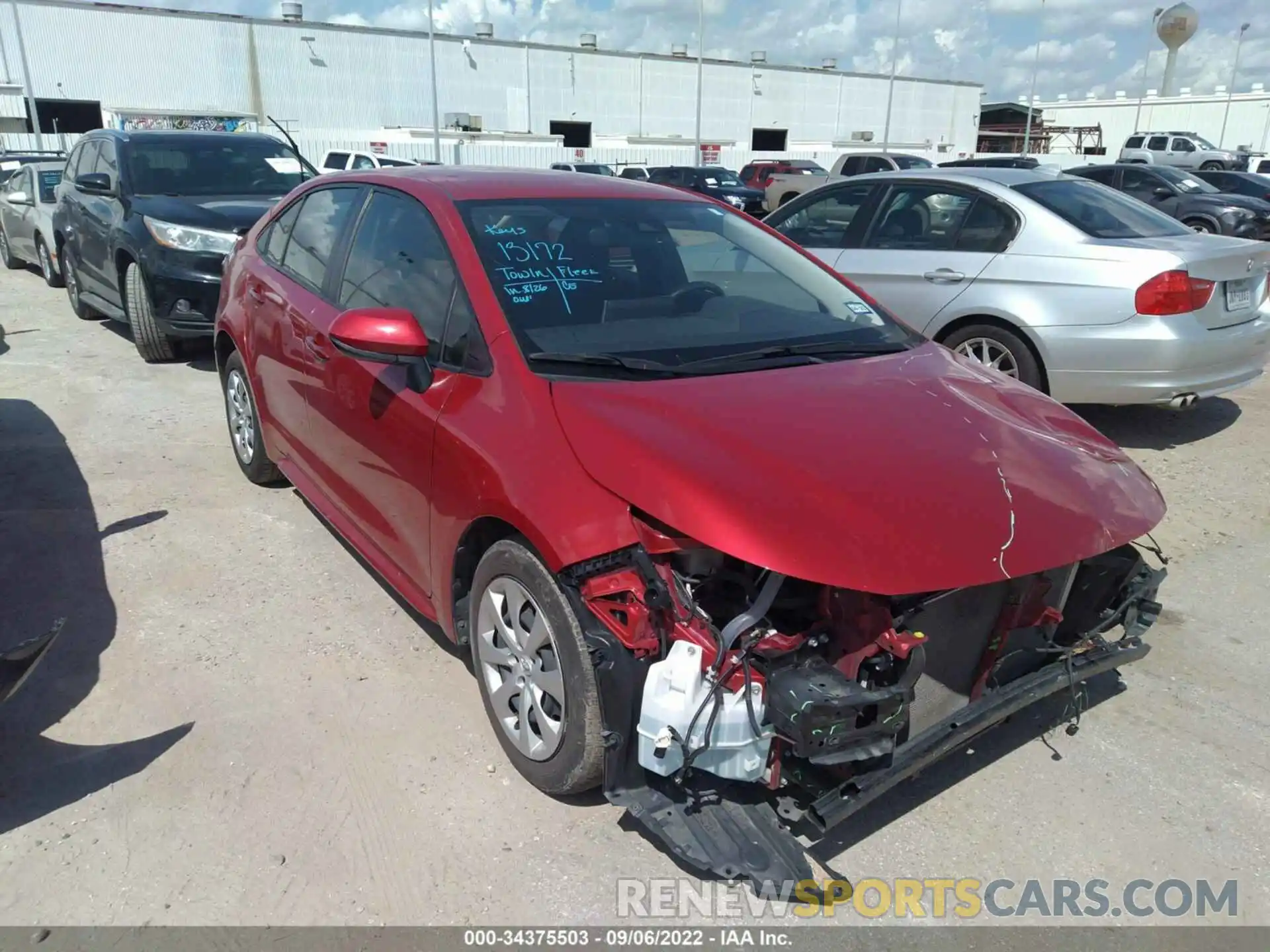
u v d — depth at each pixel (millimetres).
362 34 47625
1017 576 2377
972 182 6203
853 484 2457
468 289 3104
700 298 3451
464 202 3416
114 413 6379
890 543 2322
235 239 7008
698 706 2270
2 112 42062
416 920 2400
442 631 3729
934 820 2807
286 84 46500
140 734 3082
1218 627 3965
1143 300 5418
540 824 2725
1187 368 5512
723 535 2289
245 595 3986
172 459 5551
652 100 56125
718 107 58250
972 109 68375
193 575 4152
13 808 2752
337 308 3775
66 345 8383
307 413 3977
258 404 4625
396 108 49281
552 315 3090
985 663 2709
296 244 4355
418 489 3102
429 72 49562
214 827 2688
